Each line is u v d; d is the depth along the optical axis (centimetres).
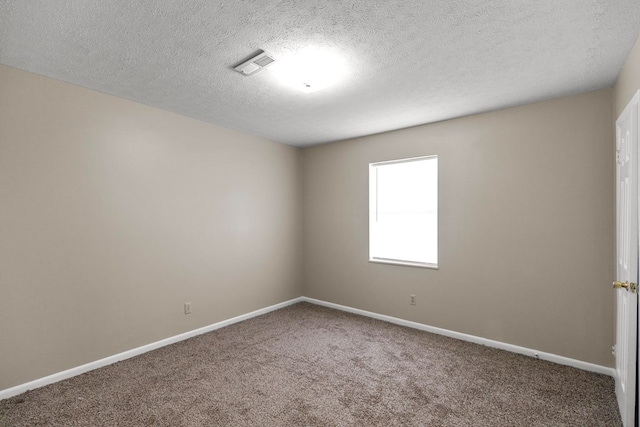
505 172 300
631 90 196
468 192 322
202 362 275
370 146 401
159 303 309
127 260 285
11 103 221
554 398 219
